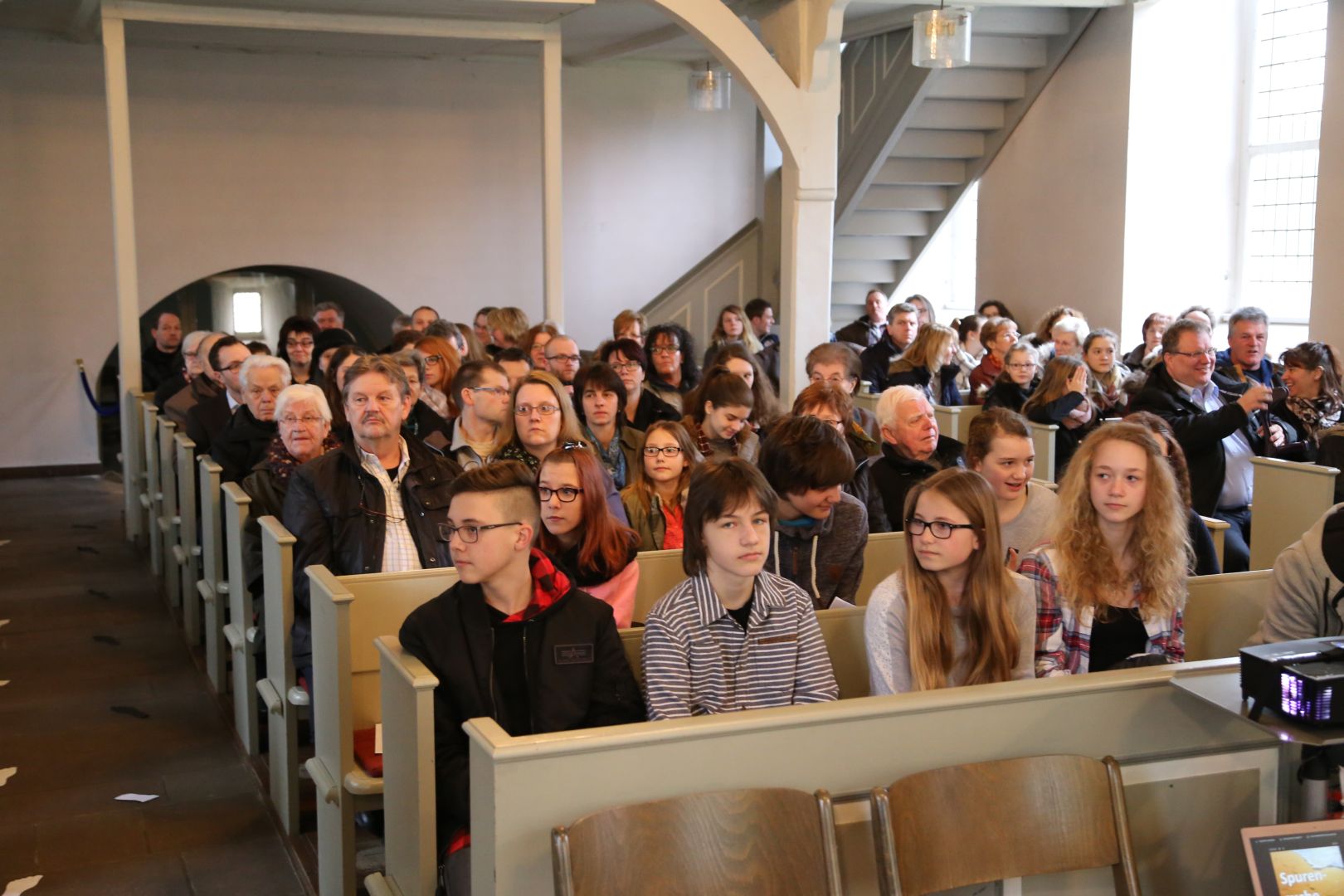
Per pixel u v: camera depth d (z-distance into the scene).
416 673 2.36
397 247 10.62
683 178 11.55
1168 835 2.27
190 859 3.38
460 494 2.49
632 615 3.14
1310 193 7.99
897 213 10.44
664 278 11.62
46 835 3.52
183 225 9.95
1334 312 7.18
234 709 4.52
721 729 1.96
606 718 2.57
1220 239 8.69
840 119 10.06
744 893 1.94
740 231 11.71
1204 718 2.27
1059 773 2.12
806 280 7.46
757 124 11.63
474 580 2.49
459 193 10.76
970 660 2.46
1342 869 2.01
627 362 5.59
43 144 9.37
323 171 10.32
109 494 8.86
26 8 8.30
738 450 4.37
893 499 3.97
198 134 9.92
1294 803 2.32
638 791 1.93
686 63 11.34
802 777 2.03
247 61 9.99
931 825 2.03
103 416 9.87
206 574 4.83
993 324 7.48
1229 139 8.59
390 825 2.61
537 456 3.91
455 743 2.49
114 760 4.08
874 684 2.52
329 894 3.06
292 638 3.47
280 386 4.80
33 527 7.71
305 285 11.50
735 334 8.57
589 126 11.16
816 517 3.01
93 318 9.67
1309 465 4.54
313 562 3.53
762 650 2.48
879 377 7.59
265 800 3.77
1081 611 2.62
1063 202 9.27
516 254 11.02
